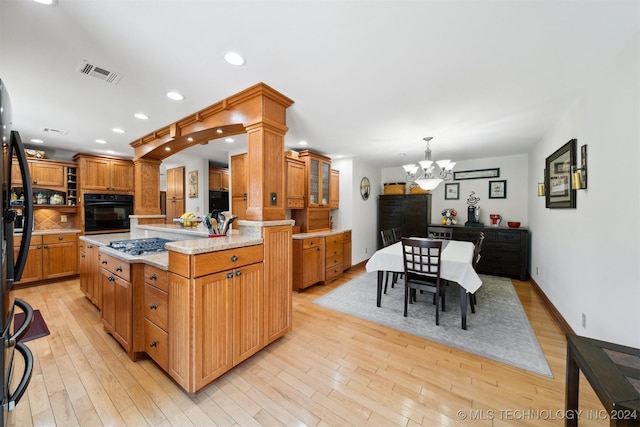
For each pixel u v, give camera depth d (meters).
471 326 2.59
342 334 2.42
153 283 1.86
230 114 2.27
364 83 1.97
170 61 1.69
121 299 2.05
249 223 2.11
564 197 2.52
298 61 1.69
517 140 3.58
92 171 4.28
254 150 2.12
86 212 4.20
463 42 1.50
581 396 1.62
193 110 2.48
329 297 3.44
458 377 1.81
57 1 1.18
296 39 1.47
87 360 1.98
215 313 1.70
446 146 3.94
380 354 2.09
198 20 1.32
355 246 5.04
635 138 1.47
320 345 2.23
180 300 1.62
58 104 2.36
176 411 1.50
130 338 1.95
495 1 1.19
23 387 0.97
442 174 3.85
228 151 4.40
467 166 5.09
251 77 1.89
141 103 2.33
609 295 1.74
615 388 0.91
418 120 2.79
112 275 2.19
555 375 1.83
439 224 5.21
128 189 4.68
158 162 3.76
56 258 3.94
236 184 4.23
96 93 2.14
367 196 5.47
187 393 1.64
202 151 4.41
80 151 4.31
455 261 2.61
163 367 1.78
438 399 1.60
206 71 1.81
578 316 2.22
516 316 2.83
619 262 1.63
